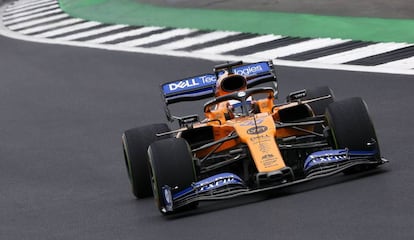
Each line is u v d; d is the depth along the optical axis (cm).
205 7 9231
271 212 3056
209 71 6656
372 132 3328
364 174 3384
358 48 6512
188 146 3306
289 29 7575
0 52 9162
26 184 4450
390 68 5738
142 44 8231
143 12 9794
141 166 3694
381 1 7869
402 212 2800
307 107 3656
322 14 7762
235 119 3519
